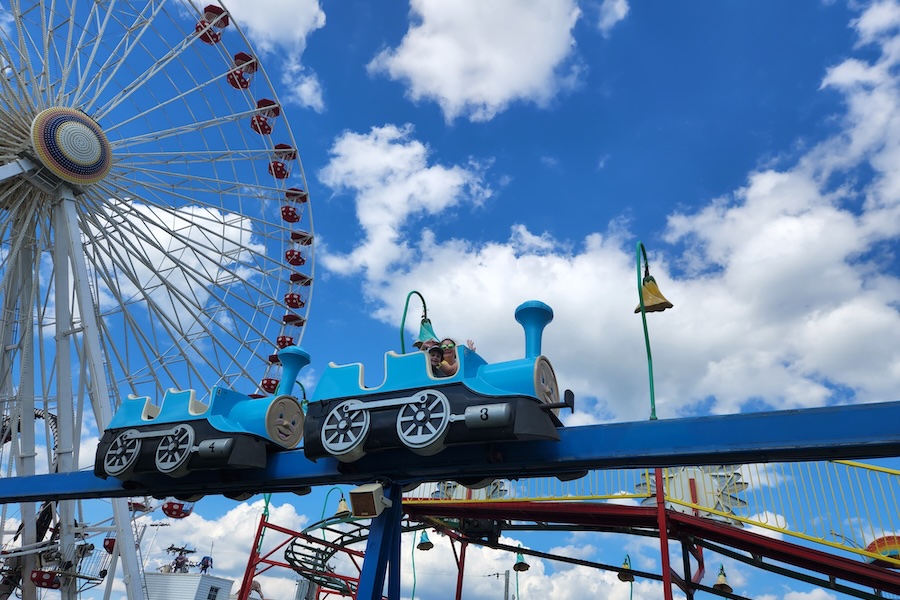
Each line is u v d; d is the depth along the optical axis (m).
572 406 6.77
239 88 33.22
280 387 8.62
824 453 5.54
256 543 24.36
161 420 8.65
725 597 19.91
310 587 36.44
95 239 26.55
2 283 24.06
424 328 8.95
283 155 34.12
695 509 17.59
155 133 28.91
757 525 16.08
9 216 24.89
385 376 7.08
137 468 8.51
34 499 10.27
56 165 24.58
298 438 8.57
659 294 7.70
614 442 6.29
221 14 32.25
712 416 5.95
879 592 17.14
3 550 24.78
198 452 7.99
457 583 23.52
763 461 5.95
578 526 20.62
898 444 5.15
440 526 22.78
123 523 21.95
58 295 24.11
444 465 6.86
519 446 6.65
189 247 29.36
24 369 24.97
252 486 8.52
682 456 6.01
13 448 24.59
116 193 27.55
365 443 6.83
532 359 6.57
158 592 52.75
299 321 32.19
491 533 23.08
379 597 6.67
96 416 21.75
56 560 26.03
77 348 24.47
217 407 8.47
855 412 5.37
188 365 27.97
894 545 15.13
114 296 26.88
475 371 6.73
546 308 6.99
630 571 21.03
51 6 26.83
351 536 24.27
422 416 6.52
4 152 24.91
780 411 5.68
